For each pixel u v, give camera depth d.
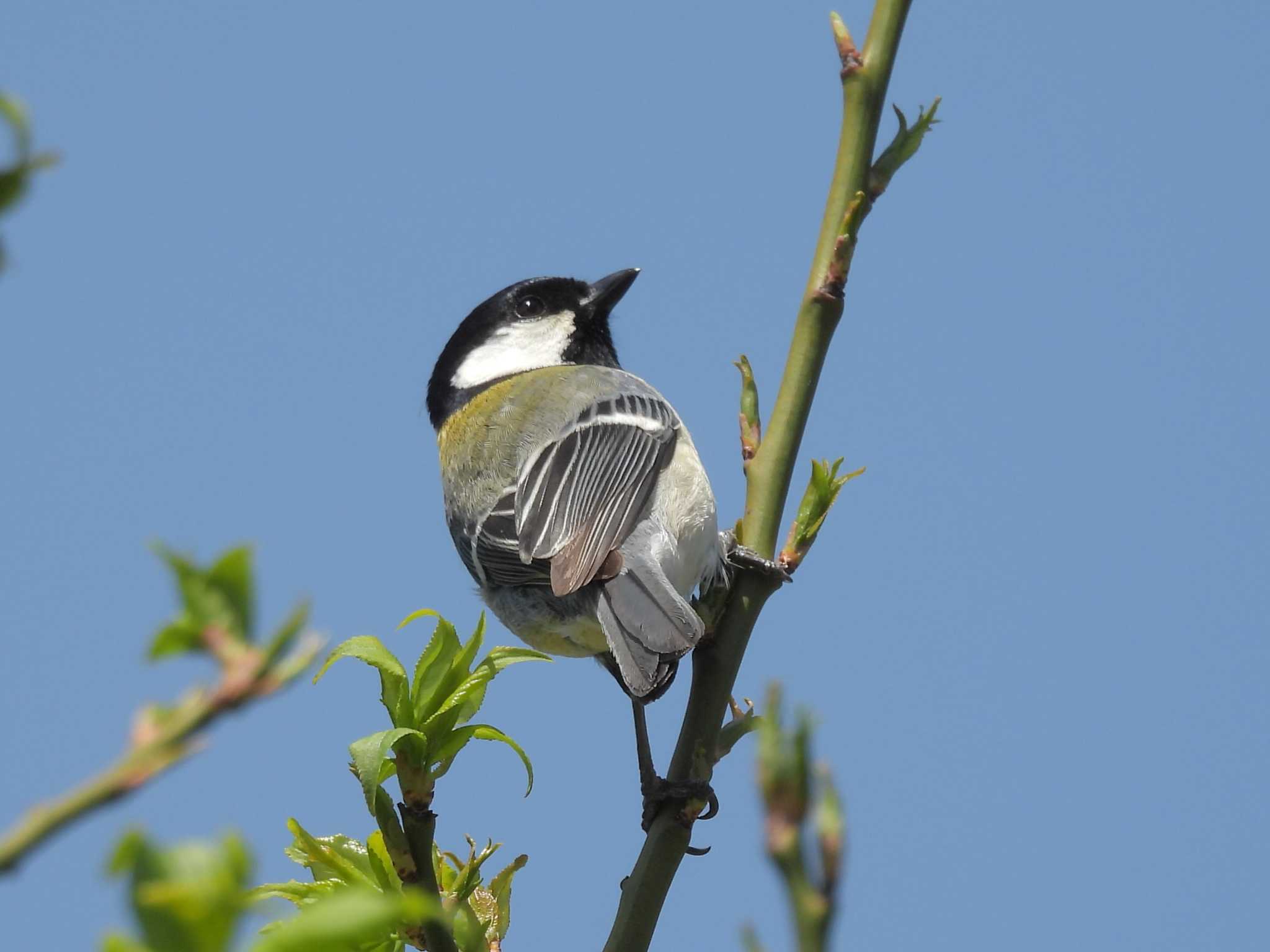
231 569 2.38
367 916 2.45
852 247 7.92
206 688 2.32
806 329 8.03
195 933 2.07
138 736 2.27
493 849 6.58
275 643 2.34
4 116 2.23
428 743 6.39
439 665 6.52
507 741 6.55
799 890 2.79
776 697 2.88
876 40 7.85
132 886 2.07
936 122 7.90
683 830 7.33
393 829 6.24
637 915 7.18
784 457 8.07
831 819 2.82
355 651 6.42
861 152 7.82
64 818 2.14
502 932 6.65
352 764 6.13
